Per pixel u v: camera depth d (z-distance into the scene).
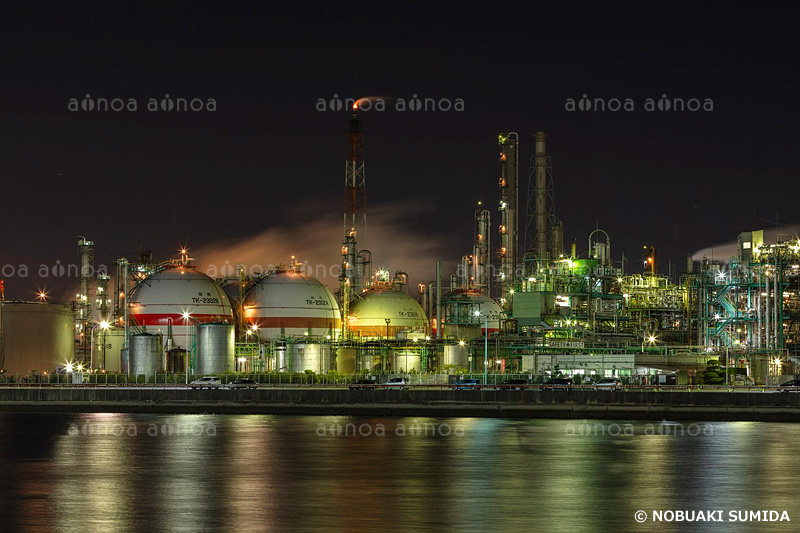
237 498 76.44
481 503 74.12
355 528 65.25
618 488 80.81
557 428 125.75
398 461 96.31
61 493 79.25
